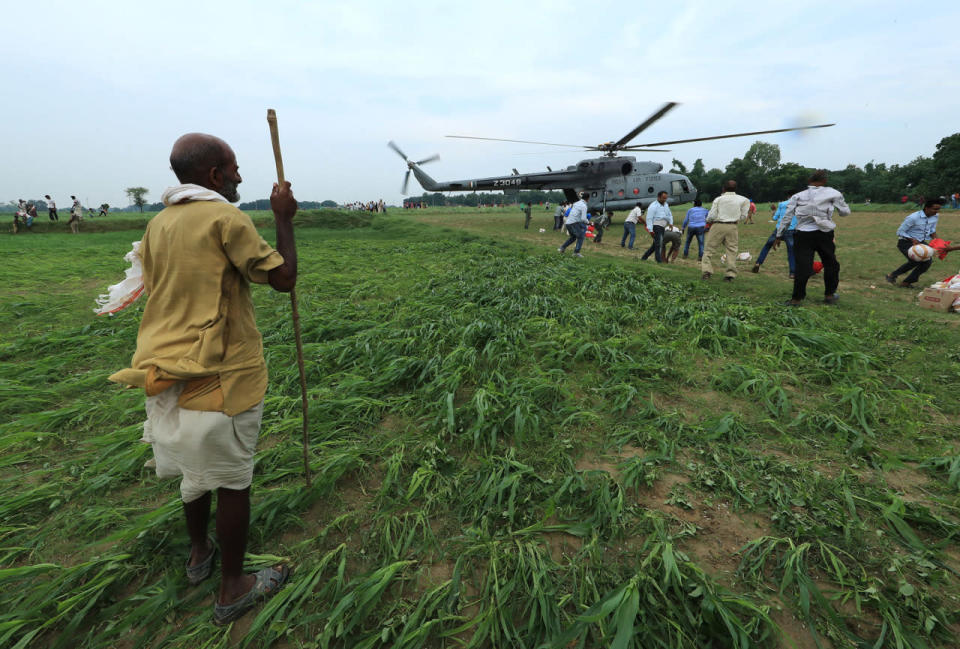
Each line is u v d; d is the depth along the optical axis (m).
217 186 1.59
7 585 1.77
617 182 19.16
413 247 12.21
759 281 7.62
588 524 2.04
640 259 10.91
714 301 5.93
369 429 2.96
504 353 4.02
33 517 2.18
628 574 1.77
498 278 7.20
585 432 2.90
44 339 4.49
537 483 2.35
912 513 2.07
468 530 2.01
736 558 1.88
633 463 2.41
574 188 19.39
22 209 20.50
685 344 4.32
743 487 2.31
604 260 9.93
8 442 2.66
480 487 2.30
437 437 2.74
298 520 2.11
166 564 1.90
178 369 1.39
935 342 4.37
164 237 1.45
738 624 1.50
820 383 3.58
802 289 5.86
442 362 3.74
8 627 1.52
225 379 1.47
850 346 4.17
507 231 19.27
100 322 5.11
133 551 1.95
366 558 1.91
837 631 1.55
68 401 3.39
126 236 18.52
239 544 1.62
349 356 4.11
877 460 2.54
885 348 4.23
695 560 1.87
